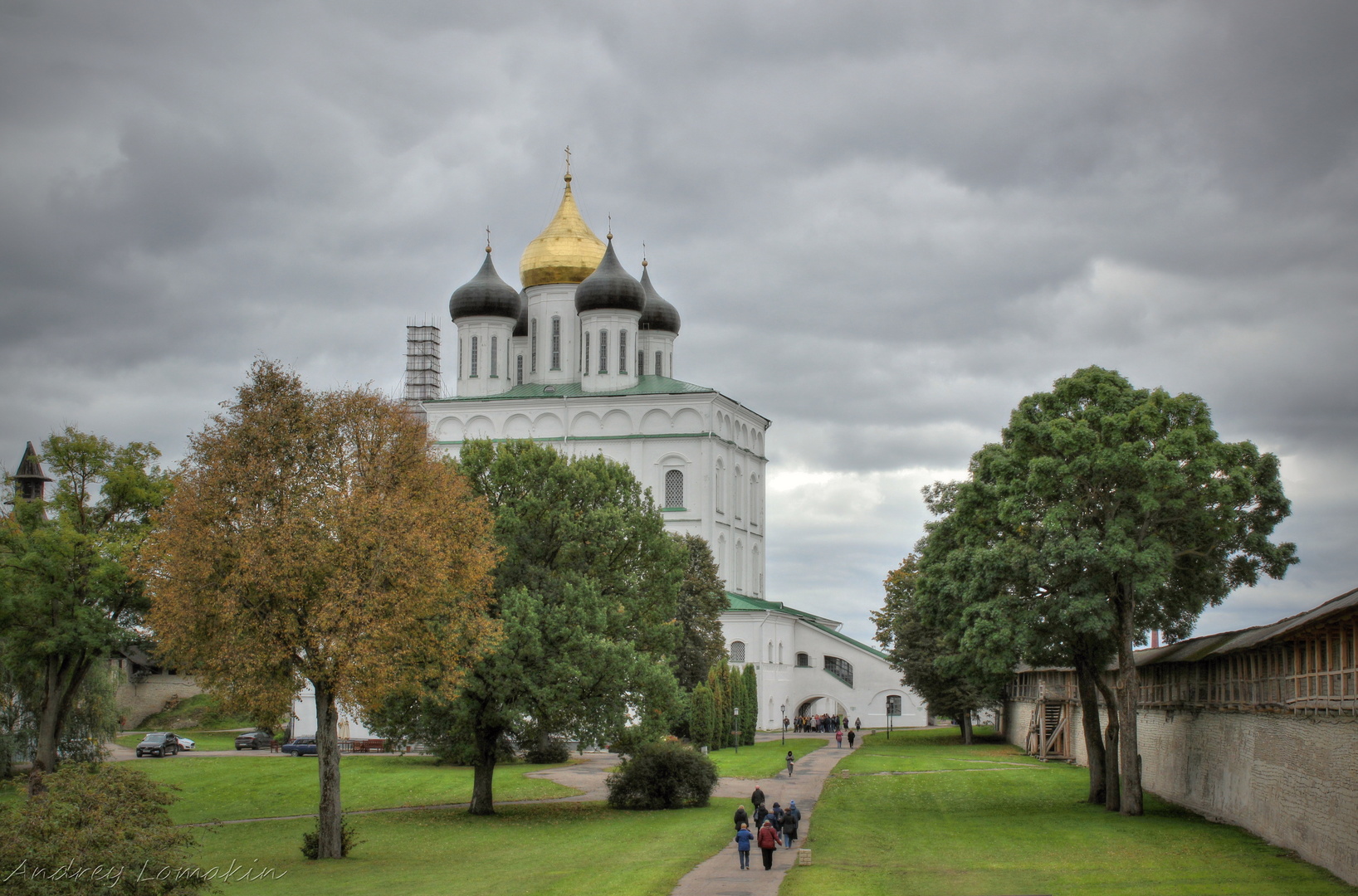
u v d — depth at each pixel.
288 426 39.81
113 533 55.44
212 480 38.25
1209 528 47.34
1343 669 32.53
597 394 111.31
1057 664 50.84
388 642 38.75
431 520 40.97
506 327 117.75
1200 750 47.50
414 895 31.19
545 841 41.81
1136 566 45.50
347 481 40.28
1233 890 30.69
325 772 39.09
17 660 53.94
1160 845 39.06
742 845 34.31
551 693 46.28
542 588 49.88
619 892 30.38
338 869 36.72
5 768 57.59
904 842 40.31
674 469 109.75
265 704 38.25
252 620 37.72
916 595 55.41
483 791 49.59
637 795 50.72
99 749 60.56
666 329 121.19
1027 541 48.81
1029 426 48.72
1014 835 41.94
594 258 118.38
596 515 51.28
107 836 24.50
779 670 107.81
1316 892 30.38
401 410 42.50
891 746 86.12
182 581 37.69
